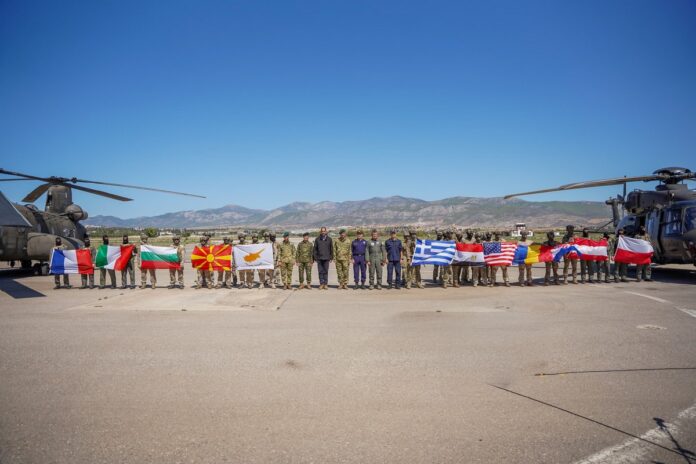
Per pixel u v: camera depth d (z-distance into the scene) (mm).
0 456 3965
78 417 4789
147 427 4559
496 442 4227
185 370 6367
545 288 15555
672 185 18656
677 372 6219
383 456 3971
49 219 22094
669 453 4031
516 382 5863
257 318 10164
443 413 4895
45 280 19422
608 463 3857
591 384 5777
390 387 5691
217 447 4145
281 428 4531
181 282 15781
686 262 17312
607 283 16844
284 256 15523
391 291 15016
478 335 8438
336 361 6793
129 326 9273
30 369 6391
